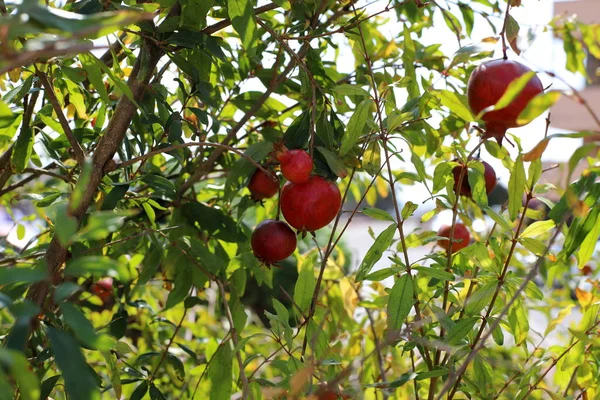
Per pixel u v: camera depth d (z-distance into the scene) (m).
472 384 1.30
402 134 1.40
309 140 1.33
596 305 1.31
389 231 1.28
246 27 1.25
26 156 1.41
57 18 0.93
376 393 1.44
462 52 1.24
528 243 1.27
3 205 1.70
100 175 1.27
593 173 1.24
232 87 1.65
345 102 1.67
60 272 1.36
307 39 1.39
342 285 1.60
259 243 1.36
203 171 1.58
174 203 1.57
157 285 1.86
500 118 1.21
